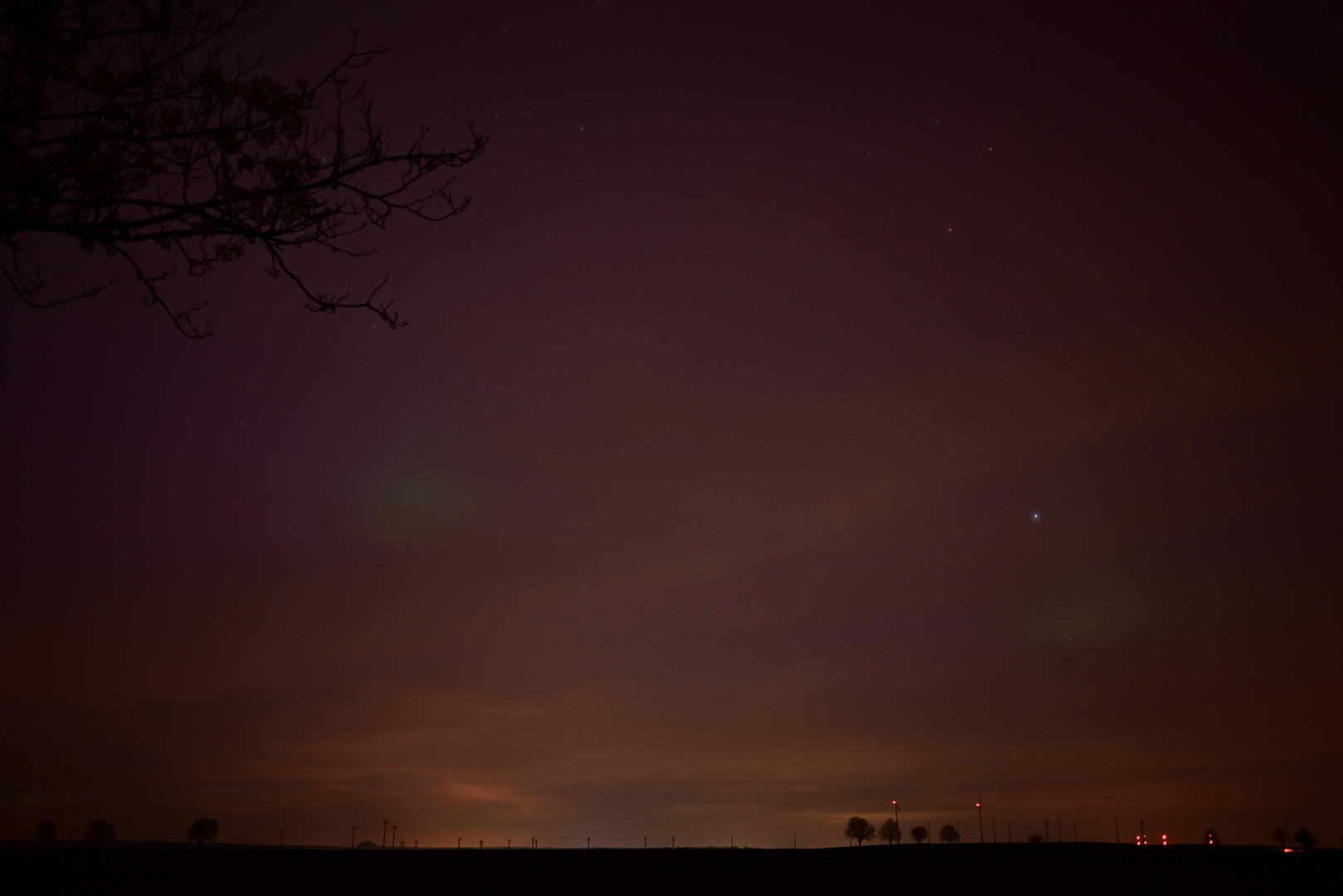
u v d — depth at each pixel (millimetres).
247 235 6727
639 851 45625
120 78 6301
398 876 32594
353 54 6961
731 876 33156
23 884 29125
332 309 6926
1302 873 33875
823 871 35312
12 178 6152
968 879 31672
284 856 40719
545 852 44938
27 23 5770
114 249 6703
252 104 6680
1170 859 39469
